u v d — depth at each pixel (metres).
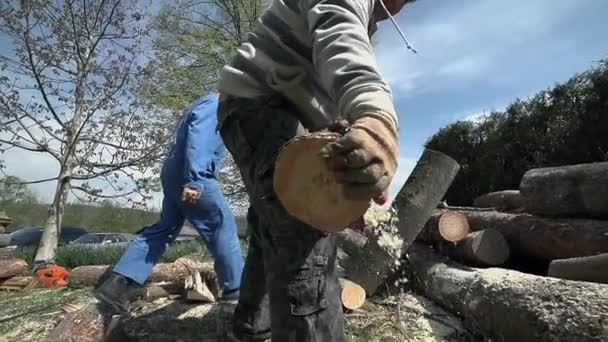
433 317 2.87
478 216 4.14
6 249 5.52
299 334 1.44
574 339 1.91
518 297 2.29
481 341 2.58
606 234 2.88
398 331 2.64
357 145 0.89
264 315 2.40
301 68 1.56
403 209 2.93
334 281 1.51
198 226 3.04
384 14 1.68
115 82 10.21
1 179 10.16
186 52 13.12
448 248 3.71
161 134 10.59
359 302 2.80
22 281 4.85
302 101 1.58
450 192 9.11
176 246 6.91
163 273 4.11
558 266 2.77
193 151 2.90
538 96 7.69
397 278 3.50
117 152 10.38
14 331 2.98
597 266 2.54
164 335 2.67
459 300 2.80
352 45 1.18
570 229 3.12
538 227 3.36
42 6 9.59
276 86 1.57
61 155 10.17
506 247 3.46
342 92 1.12
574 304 2.02
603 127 6.48
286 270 1.46
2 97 9.72
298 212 1.07
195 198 2.93
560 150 7.00
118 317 2.67
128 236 17.05
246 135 1.61
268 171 1.50
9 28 9.48
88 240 16.56
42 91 9.92
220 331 2.69
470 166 8.70
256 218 2.19
